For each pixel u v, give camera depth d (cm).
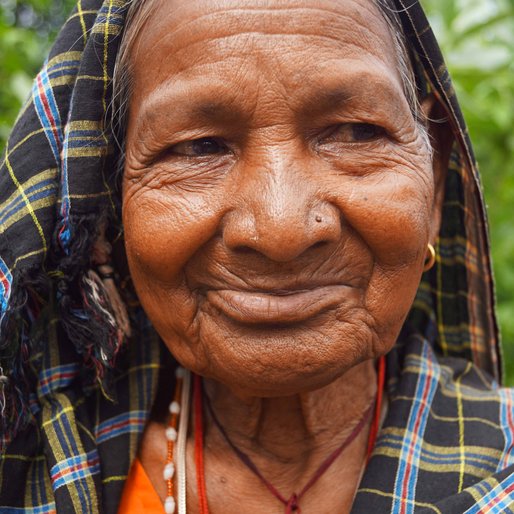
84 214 109
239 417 117
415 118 109
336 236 95
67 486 111
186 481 117
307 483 115
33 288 111
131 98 106
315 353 97
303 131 96
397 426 116
